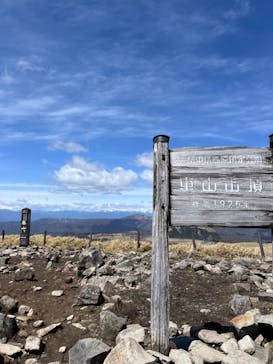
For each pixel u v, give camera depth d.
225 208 5.90
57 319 7.76
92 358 5.18
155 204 5.82
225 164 6.00
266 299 8.41
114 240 29.66
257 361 4.95
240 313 7.57
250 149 6.07
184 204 5.87
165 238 5.70
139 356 4.76
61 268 13.34
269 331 6.20
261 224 5.92
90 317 7.58
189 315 7.61
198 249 23.09
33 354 6.19
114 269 12.09
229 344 5.56
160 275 5.59
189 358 5.04
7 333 6.79
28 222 24.19
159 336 5.43
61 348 6.24
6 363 5.83
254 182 6.00
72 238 29.34
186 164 5.96
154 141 6.04
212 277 11.30
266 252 23.56
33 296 9.70
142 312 7.68
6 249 20.19
